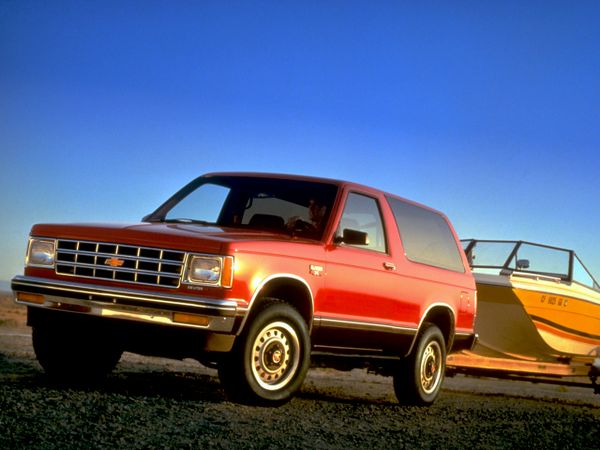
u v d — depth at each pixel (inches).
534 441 264.5
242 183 338.6
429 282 361.7
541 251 487.2
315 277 298.7
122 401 255.9
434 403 383.6
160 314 267.7
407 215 362.9
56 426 205.6
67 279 282.0
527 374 484.7
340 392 415.8
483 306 476.7
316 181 331.3
